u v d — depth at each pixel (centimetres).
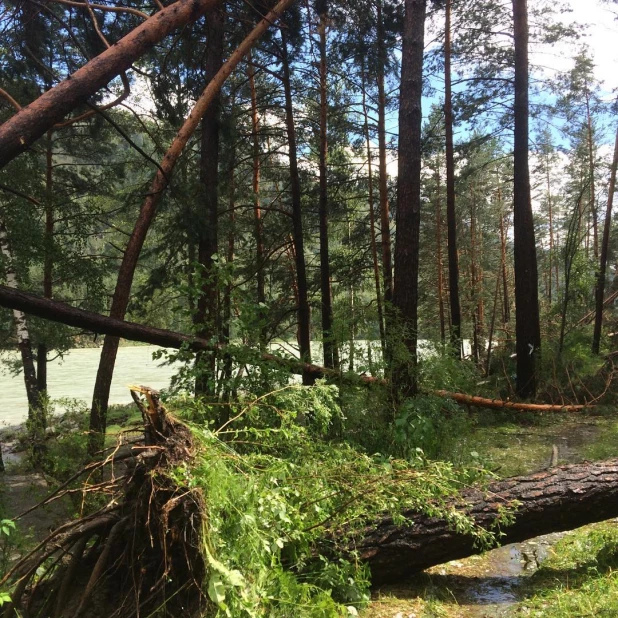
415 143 746
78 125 1191
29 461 476
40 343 1173
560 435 840
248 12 819
